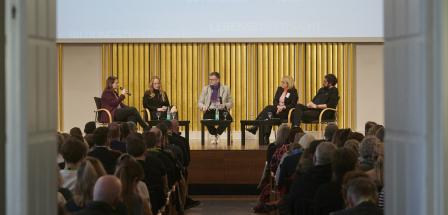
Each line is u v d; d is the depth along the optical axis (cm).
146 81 1530
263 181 980
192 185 1171
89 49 1527
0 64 324
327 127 840
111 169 667
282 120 1296
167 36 1490
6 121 326
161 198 663
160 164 723
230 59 1533
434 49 337
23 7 326
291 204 607
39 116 349
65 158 575
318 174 599
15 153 326
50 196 368
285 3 1486
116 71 1525
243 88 1532
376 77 1530
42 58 354
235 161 1168
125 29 1487
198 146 1239
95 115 1465
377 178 571
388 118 393
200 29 1490
